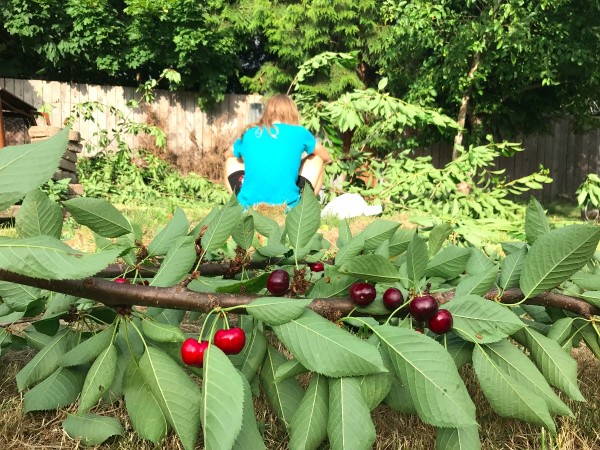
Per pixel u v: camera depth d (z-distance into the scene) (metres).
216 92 16.48
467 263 1.46
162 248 1.39
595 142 17.52
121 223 1.28
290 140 4.79
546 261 1.24
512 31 11.09
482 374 1.18
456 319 1.20
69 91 15.89
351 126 6.55
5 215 5.50
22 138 8.59
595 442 1.47
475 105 14.25
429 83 12.60
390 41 13.30
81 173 11.21
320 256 1.65
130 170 11.74
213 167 15.79
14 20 16.36
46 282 1.01
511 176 17.16
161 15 16.17
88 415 1.39
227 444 0.90
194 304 1.13
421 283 1.31
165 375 1.09
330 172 6.73
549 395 1.20
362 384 1.11
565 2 11.22
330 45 15.86
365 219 5.64
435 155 16.28
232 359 1.23
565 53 11.77
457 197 5.86
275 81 16.30
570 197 17.34
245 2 17.00
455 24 12.03
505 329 1.16
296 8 15.34
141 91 16.30
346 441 1.05
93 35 16.48
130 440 1.37
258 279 1.19
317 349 1.06
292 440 1.09
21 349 1.89
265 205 4.47
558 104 14.83
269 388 1.25
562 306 1.37
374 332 1.14
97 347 1.16
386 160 7.04
